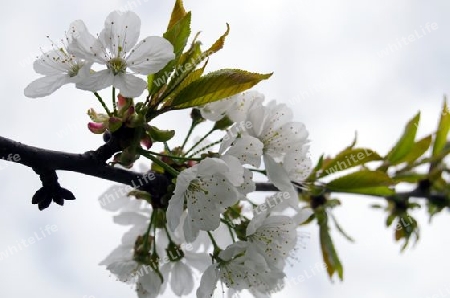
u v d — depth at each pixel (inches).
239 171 21.0
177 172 21.1
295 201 22.0
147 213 22.7
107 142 20.9
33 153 20.5
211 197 21.1
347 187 23.2
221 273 21.6
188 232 21.0
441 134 25.7
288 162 22.0
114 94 20.9
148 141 21.0
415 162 25.0
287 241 21.8
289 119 22.3
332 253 24.8
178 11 21.5
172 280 22.4
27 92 20.9
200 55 21.3
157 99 21.1
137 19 20.9
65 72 21.1
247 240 21.7
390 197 25.7
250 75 20.9
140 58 20.8
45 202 20.7
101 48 20.8
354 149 23.4
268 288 21.8
